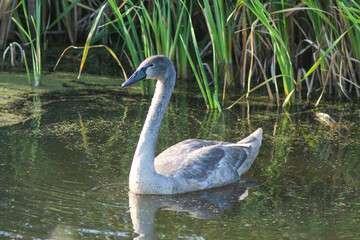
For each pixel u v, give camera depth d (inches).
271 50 646.5
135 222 309.7
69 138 447.8
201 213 327.6
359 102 586.9
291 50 622.8
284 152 438.0
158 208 333.7
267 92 622.2
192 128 488.7
